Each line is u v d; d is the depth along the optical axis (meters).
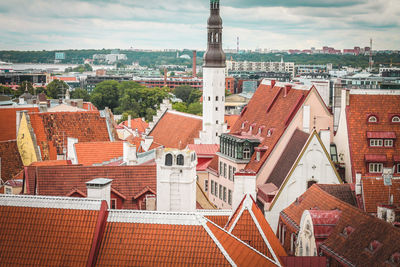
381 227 58.62
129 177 78.69
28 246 52.34
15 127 151.62
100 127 145.50
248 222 60.69
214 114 162.75
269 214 97.69
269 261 52.69
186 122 176.88
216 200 126.94
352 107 108.81
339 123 111.25
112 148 118.00
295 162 99.12
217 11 161.88
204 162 136.75
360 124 107.50
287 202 98.44
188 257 50.28
